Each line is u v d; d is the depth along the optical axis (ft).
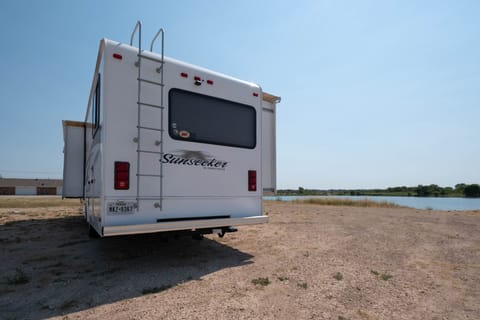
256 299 9.53
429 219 30.42
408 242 18.61
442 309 8.94
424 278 11.80
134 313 8.40
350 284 11.04
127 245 17.98
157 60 12.84
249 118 16.03
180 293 10.00
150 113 12.47
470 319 8.30
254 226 25.49
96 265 13.53
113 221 11.27
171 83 13.21
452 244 18.02
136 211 11.80
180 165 13.16
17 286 10.71
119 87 11.80
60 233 22.34
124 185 11.57
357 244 18.02
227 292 10.12
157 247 17.39
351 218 31.45
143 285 10.80
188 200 13.29
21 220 30.71
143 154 12.14
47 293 10.00
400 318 8.31
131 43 13.34
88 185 19.02
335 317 8.30
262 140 16.78
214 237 20.36
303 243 18.38
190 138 13.56
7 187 194.29
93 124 15.26
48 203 65.16
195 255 15.43
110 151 11.41
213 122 14.49
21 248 17.13
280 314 8.45
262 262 14.01
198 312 8.50
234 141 15.25
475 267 13.29
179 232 14.08
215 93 14.73
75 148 28.02
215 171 14.35
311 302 9.35
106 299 9.45
